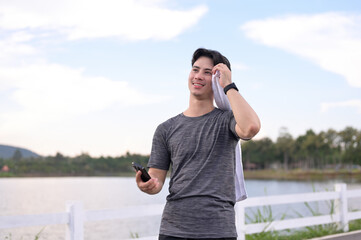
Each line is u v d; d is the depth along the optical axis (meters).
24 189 79.56
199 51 2.62
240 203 5.78
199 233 2.32
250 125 2.23
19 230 9.55
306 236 6.74
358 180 107.38
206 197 2.35
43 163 182.00
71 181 139.62
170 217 2.43
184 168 2.45
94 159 178.88
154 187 2.42
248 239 6.34
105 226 19.73
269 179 124.31
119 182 129.62
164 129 2.63
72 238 4.36
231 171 2.45
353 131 126.69
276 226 6.36
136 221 21.17
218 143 2.42
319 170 134.25
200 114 2.57
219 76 2.52
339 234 6.71
